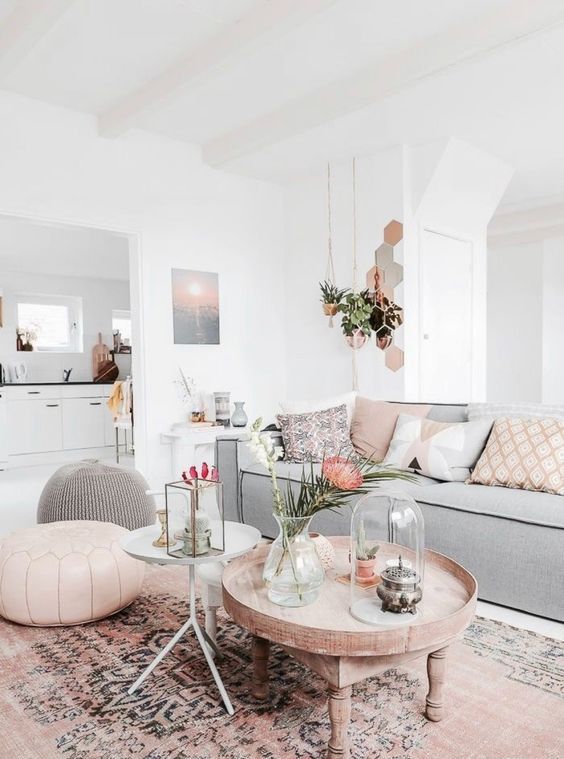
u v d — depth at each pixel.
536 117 4.13
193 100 4.02
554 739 1.56
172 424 4.76
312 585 1.68
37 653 2.09
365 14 3.04
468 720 1.65
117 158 4.41
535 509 2.36
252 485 3.40
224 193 5.12
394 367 4.72
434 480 3.02
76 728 1.64
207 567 2.05
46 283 7.50
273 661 2.00
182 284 4.82
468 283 5.43
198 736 1.60
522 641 2.13
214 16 3.07
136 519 3.25
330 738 1.47
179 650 2.10
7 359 7.19
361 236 4.93
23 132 3.93
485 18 3.07
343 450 3.41
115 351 8.05
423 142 4.59
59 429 6.74
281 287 5.59
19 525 3.90
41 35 3.02
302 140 4.50
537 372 7.14
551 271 7.12
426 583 1.80
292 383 5.56
